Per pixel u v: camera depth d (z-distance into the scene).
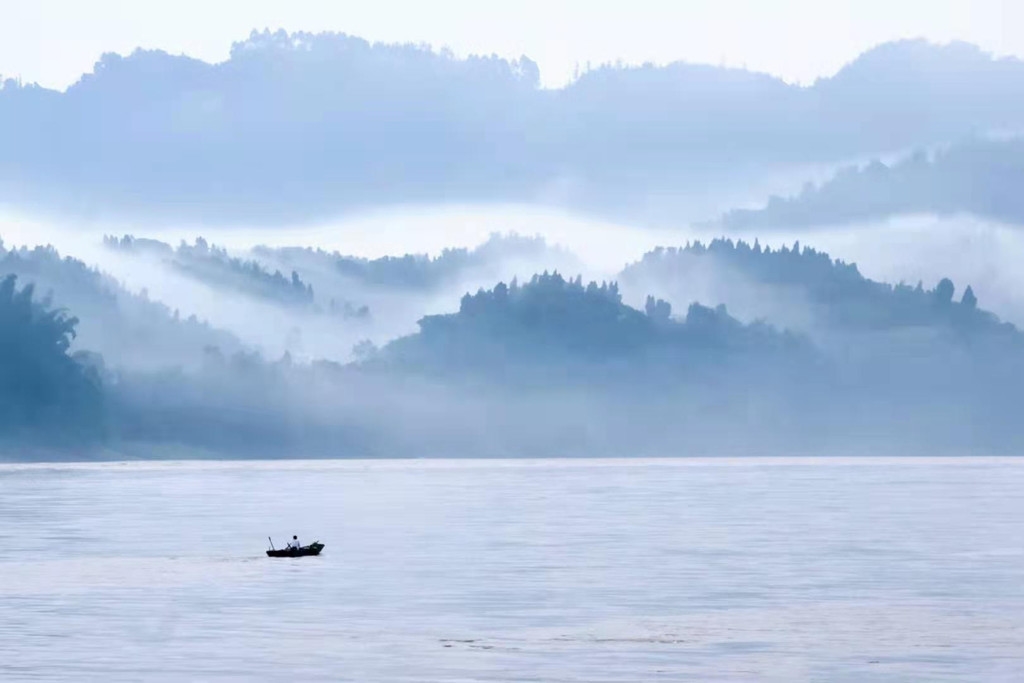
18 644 189.12
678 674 171.00
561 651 184.75
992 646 187.75
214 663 177.00
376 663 177.00
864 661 178.38
